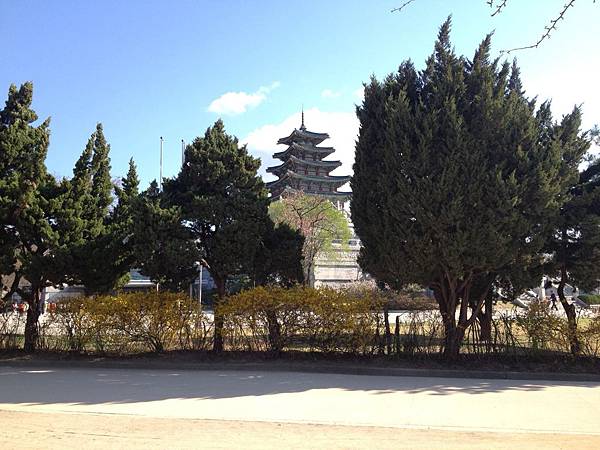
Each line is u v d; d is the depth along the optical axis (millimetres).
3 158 12320
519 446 5332
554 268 11789
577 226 11312
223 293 12148
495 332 10656
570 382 9188
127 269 12969
